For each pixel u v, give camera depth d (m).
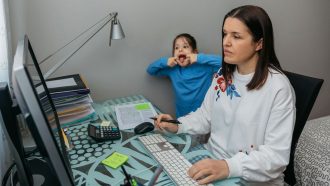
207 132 1.40
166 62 1.73
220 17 1.92
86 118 1.39
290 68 2.30
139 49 1.79
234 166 0.96
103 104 1.63
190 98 1.80
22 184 0.81
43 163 0.97
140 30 1.76
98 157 1.05
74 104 1.38
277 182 1.18
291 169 1.25
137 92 1.88
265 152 1.05
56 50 1.61
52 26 1.56
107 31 1.68
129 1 1.68
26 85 0.55
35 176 0.92
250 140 1.16
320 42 2.32
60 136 0.86
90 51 1.68
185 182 0.88
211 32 1.93
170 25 1.82
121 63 1.78
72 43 1.62
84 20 1.62
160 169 0.90
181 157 1.02
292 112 1.09
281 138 1.07
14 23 1.47
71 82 1.46
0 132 1.15
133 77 1.84
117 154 1.06
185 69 1.78
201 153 1.09
